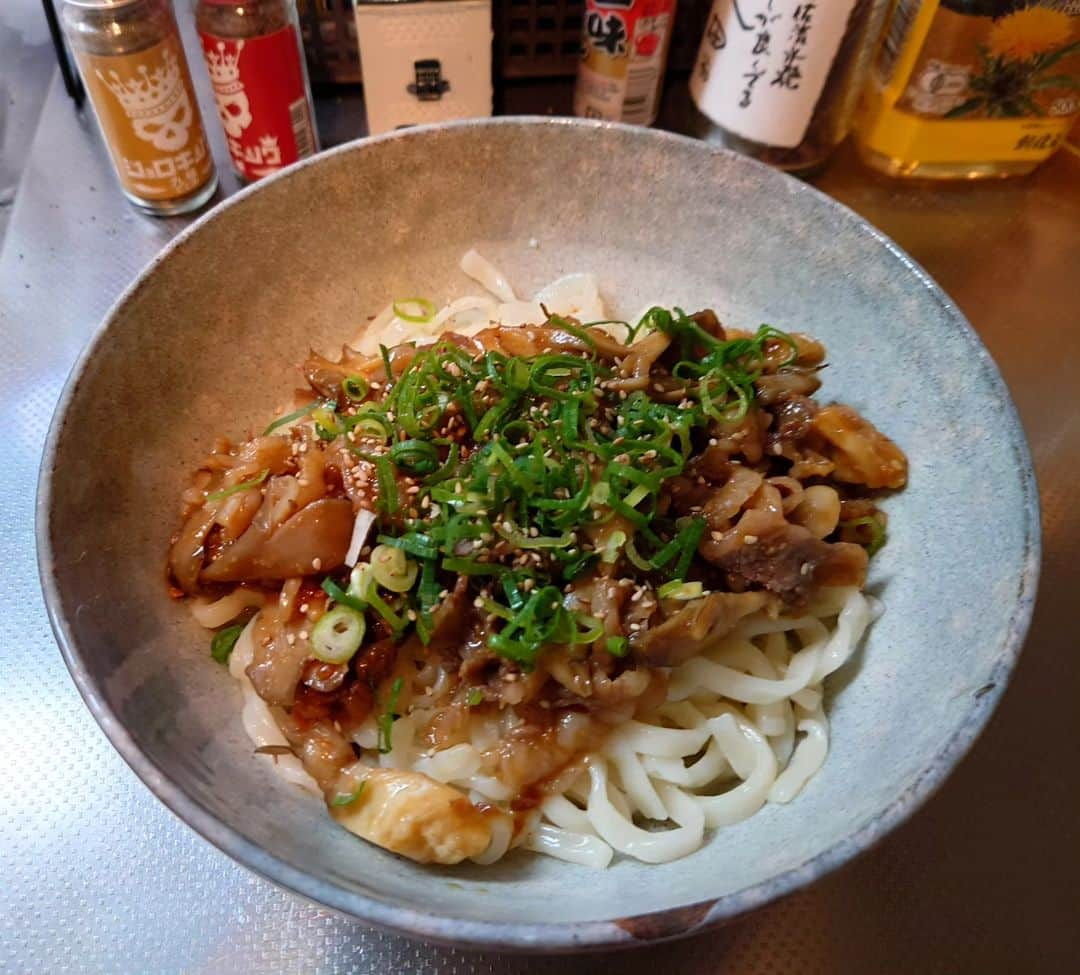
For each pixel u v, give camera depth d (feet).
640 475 0.71
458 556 0.70
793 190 0.85
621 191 0.92
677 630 0.68
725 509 0.74
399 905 0.52
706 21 1.10
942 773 0.55
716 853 0.64
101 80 0.92
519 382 0.77
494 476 0.71
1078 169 1.16
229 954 0.67
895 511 0.77
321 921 0.68
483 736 0.72
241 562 0.73
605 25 1.01
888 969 0.68
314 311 0.92
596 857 0.67
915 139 1.07
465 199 0.93
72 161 1.13
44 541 0.64
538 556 0.71
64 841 0.71
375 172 0.88
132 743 0.56
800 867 0.51
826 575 0.72
